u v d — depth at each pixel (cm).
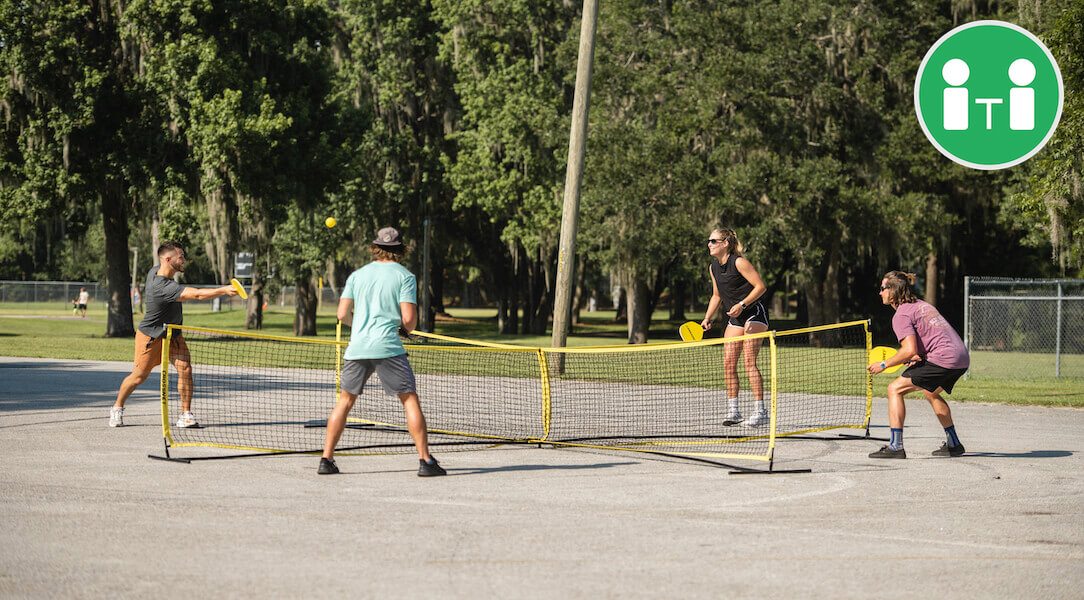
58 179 3228
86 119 3206
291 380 1706
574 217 1895
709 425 1170
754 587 495
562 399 1458
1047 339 3011
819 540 595
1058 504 708
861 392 1677
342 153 3506
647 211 3572
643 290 3906
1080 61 1627
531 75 4025
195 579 500
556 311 1900
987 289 3978
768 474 834
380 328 800
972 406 1460
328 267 4697
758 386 1132
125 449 929
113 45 3412
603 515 662
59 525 618
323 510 670
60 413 1208
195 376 1753
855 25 3525
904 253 3709
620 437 1056
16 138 3384
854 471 852
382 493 733
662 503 704
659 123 3725
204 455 902
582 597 476
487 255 4919
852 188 3488
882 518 659
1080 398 1585
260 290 4741
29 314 6106
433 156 4391
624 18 3834
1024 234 3859
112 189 3378
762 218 3519
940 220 3469
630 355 2542
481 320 6731
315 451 926
